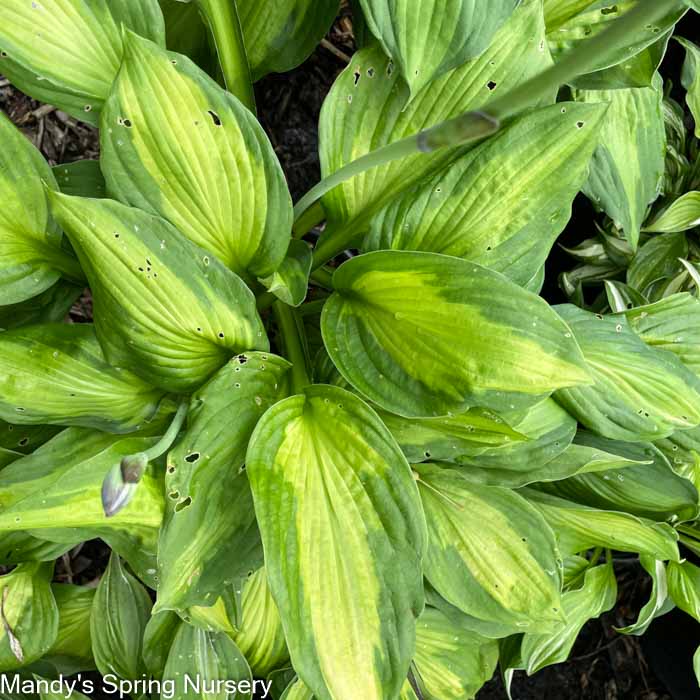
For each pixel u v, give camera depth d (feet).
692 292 2.22
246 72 1.76
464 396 1.47
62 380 1.62
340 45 2.53
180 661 1.88
